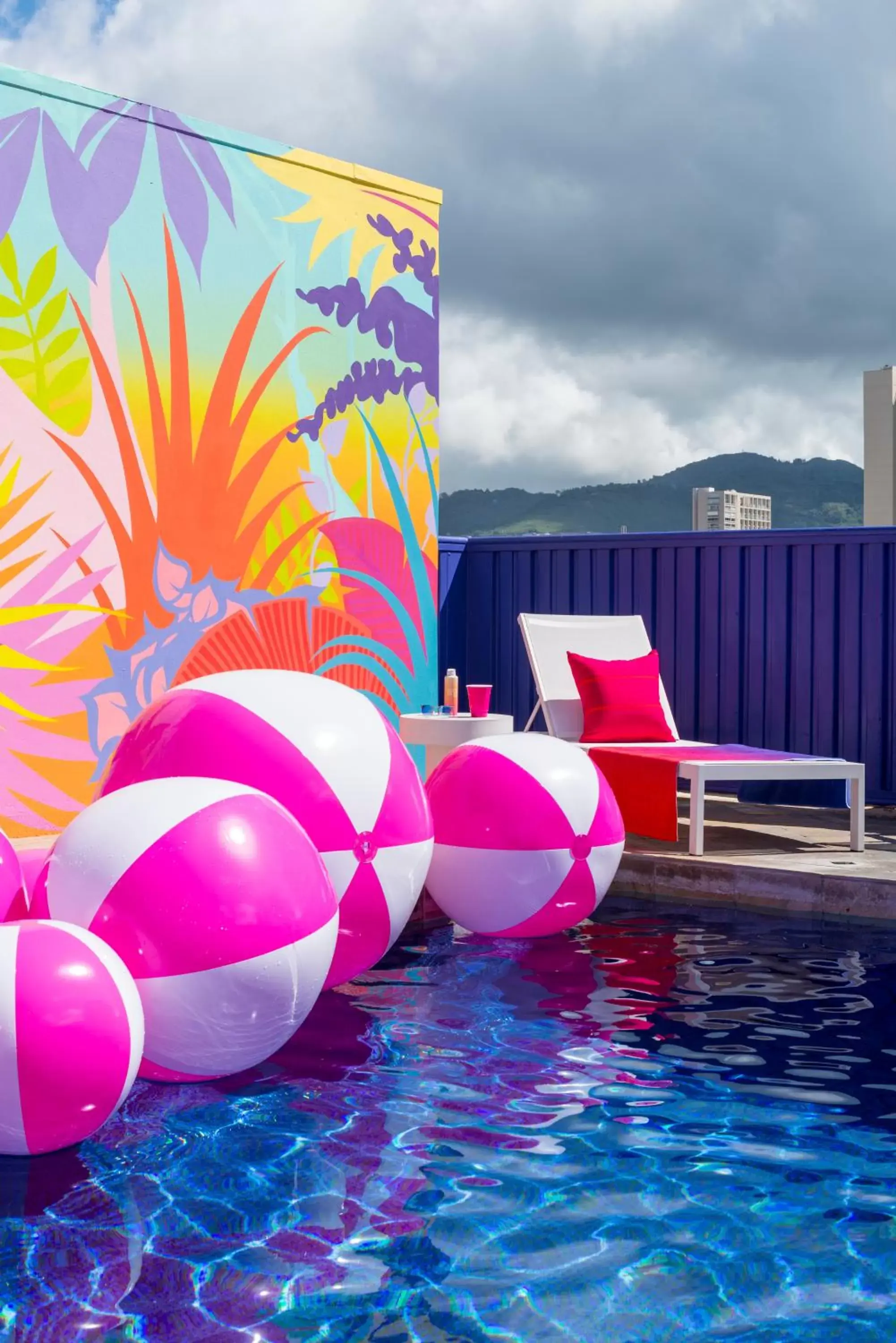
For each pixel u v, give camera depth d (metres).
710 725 7.09
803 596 6.77
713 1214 2.13
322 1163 2.36
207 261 5.61
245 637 5.84
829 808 6.44
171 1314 1.82
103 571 5.24
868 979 3.58
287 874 2.76
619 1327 1.78
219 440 5.68
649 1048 3.01
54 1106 2.30
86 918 2.66
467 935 4.18
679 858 4.82
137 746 3.37
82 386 5.14
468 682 7.86
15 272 4.91
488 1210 2.16
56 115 5.03
